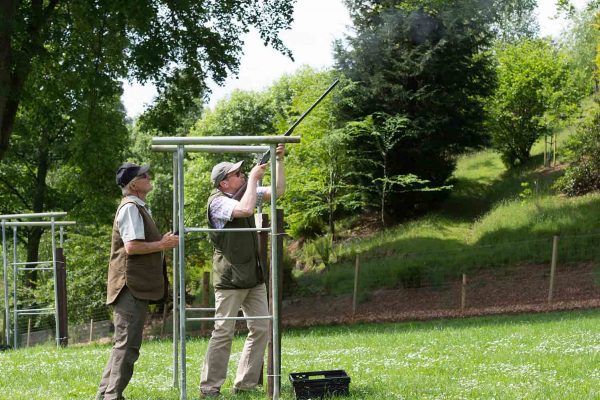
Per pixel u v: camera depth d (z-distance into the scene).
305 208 31.47
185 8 21.44
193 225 31.59
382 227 31.53
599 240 23.62
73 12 21.89
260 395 6.32
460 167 37.31
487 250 25.14
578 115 33.41
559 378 7.24
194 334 20.02
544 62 33.53
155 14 21.17
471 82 30.58
